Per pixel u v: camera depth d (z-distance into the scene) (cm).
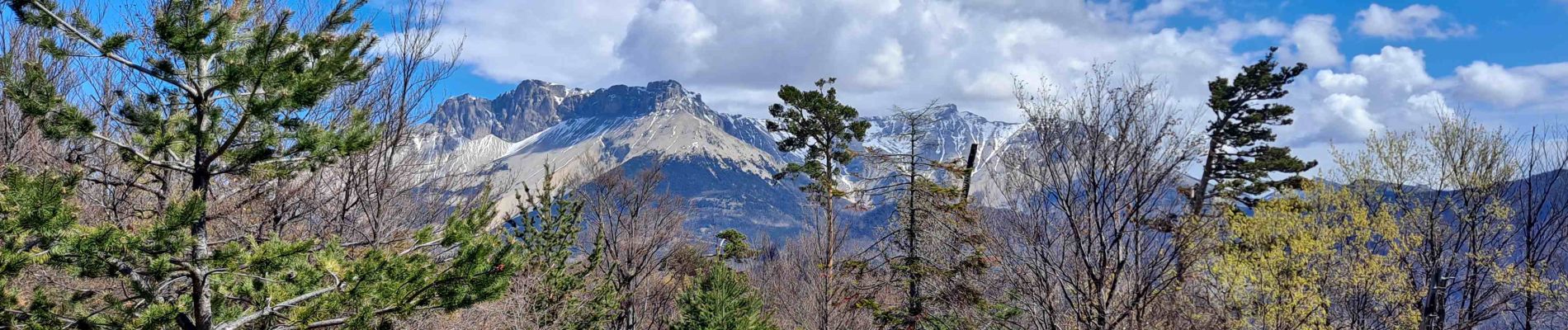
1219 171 2077
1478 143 1420
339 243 711
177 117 630
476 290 676
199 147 629
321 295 644
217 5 597
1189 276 1153
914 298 1579
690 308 1259
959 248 1430
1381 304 1311
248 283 646
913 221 1580
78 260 555
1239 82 2244
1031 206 1165
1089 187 1101
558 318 1323
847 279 1750
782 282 2038
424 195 1109
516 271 747
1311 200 1373
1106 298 1144
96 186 804
